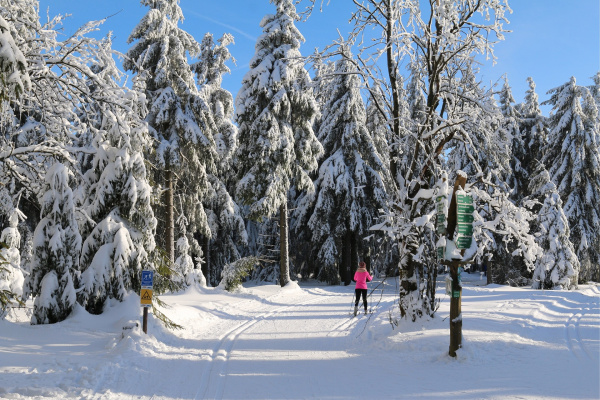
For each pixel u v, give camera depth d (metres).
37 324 10.48
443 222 7.82
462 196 7.50
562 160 30.83
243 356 8.37
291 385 6.25
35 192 11.65
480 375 6.29
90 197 12.38
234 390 6.06
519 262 30.56
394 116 11.49
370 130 27.89
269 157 23.39
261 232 31.12
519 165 31.70
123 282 11.67
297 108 24.44
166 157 20.48
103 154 12.12
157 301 12.23
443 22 10.09
